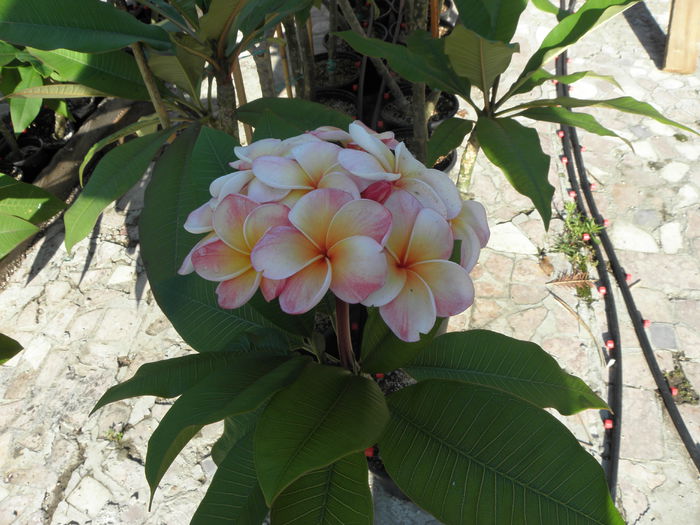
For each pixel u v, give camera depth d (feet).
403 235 1.06
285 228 1.02
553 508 1.23
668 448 2.69
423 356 1.73
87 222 2.19
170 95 2.48
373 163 1.08
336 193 1.01
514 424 1.33
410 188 1.11
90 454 2.79
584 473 1.24
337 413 1.17
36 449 2.82
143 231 1.94
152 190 2.05
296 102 2.20
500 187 3.83
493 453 1.31
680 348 3.04
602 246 3.51
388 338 1.43
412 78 2.27
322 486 1.35
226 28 1.94
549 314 3.20
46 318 3.36
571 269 3.39
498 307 3.24
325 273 1.03
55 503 2.65
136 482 2.69
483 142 2.14
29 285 3.53
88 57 2.31
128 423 2.88
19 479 2.73
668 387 2.90
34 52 2.22
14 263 3.64
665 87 4.47
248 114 2.24
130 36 1.79
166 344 3.19
